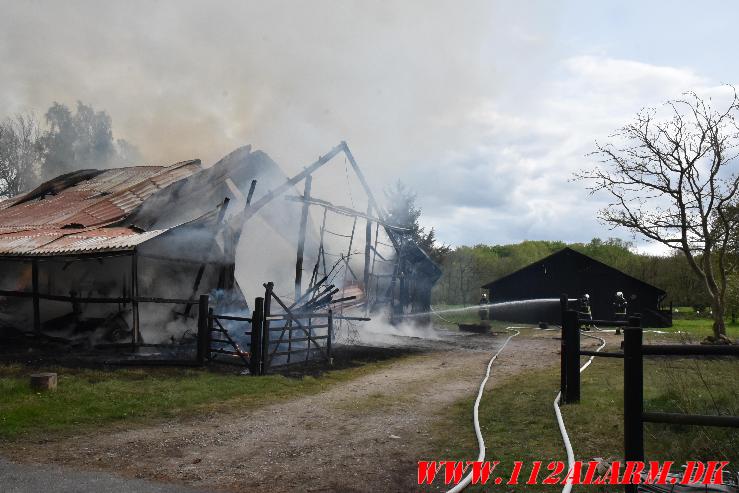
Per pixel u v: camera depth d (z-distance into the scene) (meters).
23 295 14.79
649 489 4.30
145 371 11.02
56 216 19.05
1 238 17.00
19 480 5.18
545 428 7.02
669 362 11.93
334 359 14.58
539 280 40.75
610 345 18.92
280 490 5.13
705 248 17.58
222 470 5.70
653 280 53.06
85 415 7.67
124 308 14.57
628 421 4.27
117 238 14.80
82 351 13.23
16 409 7.54
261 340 11.66
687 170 17.50
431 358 15.77
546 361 14.89
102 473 5.48
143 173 23.12
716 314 17.36
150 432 7.11
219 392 9.58
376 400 9.45
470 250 60.81
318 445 6.66
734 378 9.54
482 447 6.20
